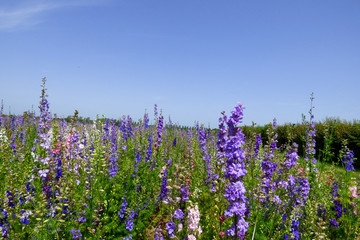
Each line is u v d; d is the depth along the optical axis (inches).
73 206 198.8
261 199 205.2
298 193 206.7
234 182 138.2
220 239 171.0
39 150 275.1
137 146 403.5
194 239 136.0
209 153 379.6
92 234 191.2
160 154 416.8
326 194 240.4
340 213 216.8
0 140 397.7
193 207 148.6
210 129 552.7
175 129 743.1
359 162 517.7
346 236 190.9
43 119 234.8
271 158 259.3
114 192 247.1
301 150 542.6
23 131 495.2
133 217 228.8
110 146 318.7
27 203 191.2
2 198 187.3
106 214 221.6
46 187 192.5
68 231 184.1
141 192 267.1
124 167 320.8
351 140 538.0
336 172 321.7
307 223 182.9
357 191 229.9
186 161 348.5
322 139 565.3
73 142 255.9
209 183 285.6
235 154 137.9
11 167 281.9
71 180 206.8
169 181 153.1
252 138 335.3
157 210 257.3
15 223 181.3
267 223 199.0
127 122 515.5
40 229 169.9
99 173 256.4
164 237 154.9
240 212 133.0
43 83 236.1
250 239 177.8
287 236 181.0
